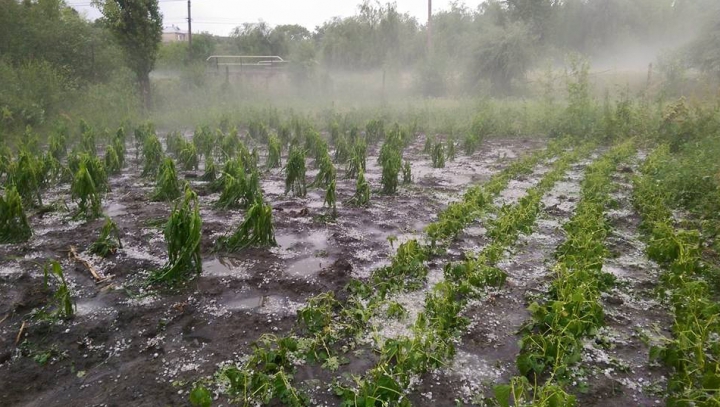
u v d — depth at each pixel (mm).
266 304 4434
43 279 4840
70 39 17594
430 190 8406
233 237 5535
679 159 8992
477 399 3281
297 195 7941
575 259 4809
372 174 9766
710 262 5250
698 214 6699
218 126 15344
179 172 9586
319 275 4992
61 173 8594
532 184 8773
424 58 28250
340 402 3234
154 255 5418
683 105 11828
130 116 15031
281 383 3186
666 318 4258
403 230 6379
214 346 3805
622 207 7242
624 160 10203
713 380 3092
